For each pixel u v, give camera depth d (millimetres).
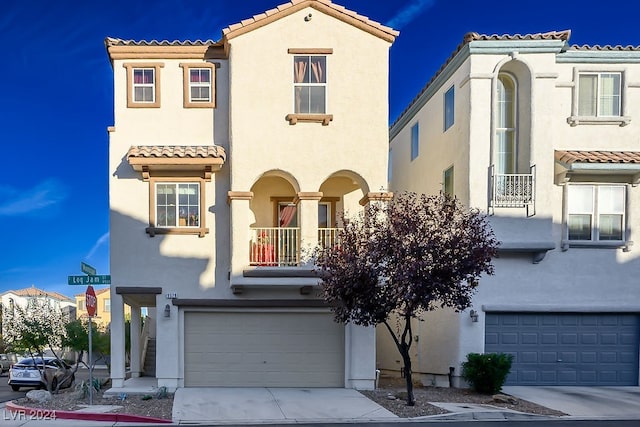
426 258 10227
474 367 12766
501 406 11180
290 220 14727
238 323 13625
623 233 14242
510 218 13680
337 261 10867
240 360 13539
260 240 13508
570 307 13961
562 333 14117
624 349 14172
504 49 13883
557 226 14133
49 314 14297
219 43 13969
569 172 13867
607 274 14133
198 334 13555
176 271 13547
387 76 13773
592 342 14141
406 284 9992
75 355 29969
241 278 12992
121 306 13438
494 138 13789
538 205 13695
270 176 14406
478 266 10273
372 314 10812
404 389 13562
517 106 14445
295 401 11516
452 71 15180
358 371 13352
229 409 10688
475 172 13812
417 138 18609
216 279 13617
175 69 14055
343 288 10625
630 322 14258
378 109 13664
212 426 9484
